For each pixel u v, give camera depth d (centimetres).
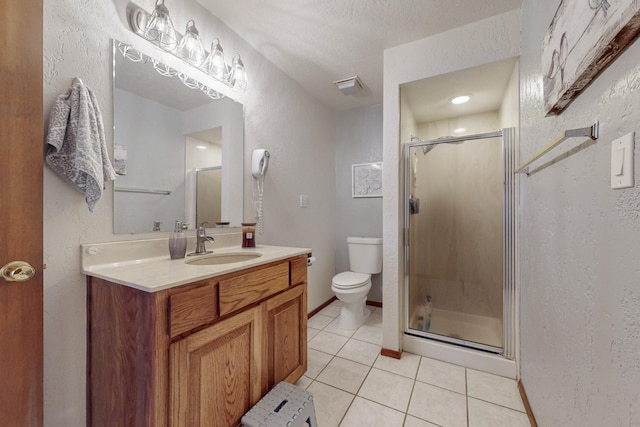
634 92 57
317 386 160
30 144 78
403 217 206
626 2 54
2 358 73
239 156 187
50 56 100
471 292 195
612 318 65
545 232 113
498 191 187
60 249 103
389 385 161
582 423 81
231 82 175
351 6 158
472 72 177
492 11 160
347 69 228
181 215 150
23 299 77
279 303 138
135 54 129
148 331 86
